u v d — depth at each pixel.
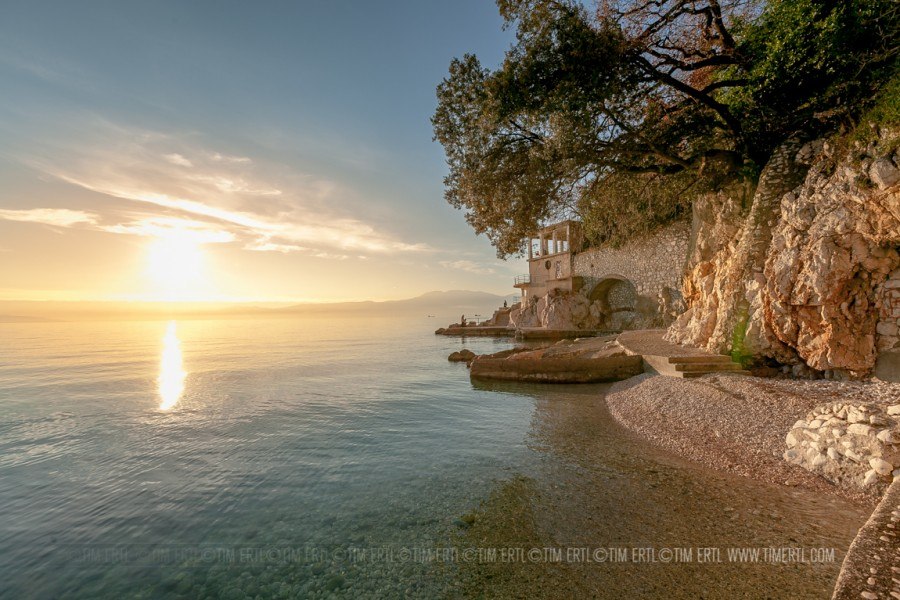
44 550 5.71
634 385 14.73
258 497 7.24
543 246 53.38
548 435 10.22
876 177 9.27
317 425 12.27
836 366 10.57
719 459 7.69
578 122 12.74
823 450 6.64
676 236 35.22
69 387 20.50
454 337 58.00
